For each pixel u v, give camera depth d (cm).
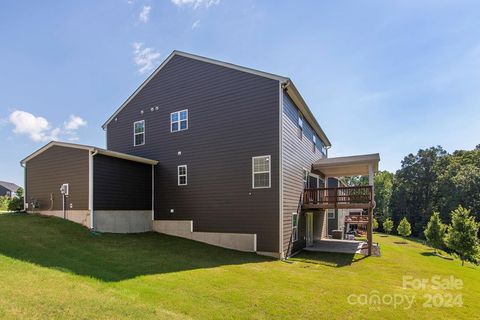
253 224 1139
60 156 1261
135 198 1323
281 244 1080
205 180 1271
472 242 1483
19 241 837
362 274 855
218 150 1252
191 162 1318
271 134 1136
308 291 630
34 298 439
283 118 1147
